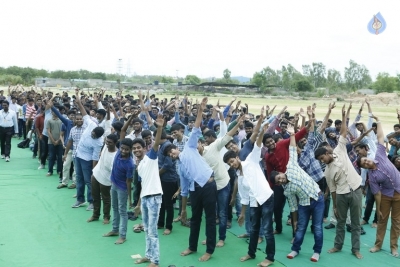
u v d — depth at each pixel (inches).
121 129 322.0
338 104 2070.6
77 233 286.0
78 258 244.4
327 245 280.8
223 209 271.7
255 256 252.8
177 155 260.5
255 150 247.6
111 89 2551.7
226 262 245.3
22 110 700.7
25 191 388.5
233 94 2598.4
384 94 2482.8
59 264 235.1
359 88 3740.2
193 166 248.5
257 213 244.8
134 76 5201.8
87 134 339.0
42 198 367.6
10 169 476.4
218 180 270.1
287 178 255.6
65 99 669.9
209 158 268.8
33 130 552.4
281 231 303.4
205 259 246.4
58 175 457.1
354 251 261.0
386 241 292.7
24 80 2829.7
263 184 242.2
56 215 323.3
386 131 852.0
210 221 247.3
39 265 233.1
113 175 268.2
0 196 369.7
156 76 4963.1
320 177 289.3
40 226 298.0
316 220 252.8
